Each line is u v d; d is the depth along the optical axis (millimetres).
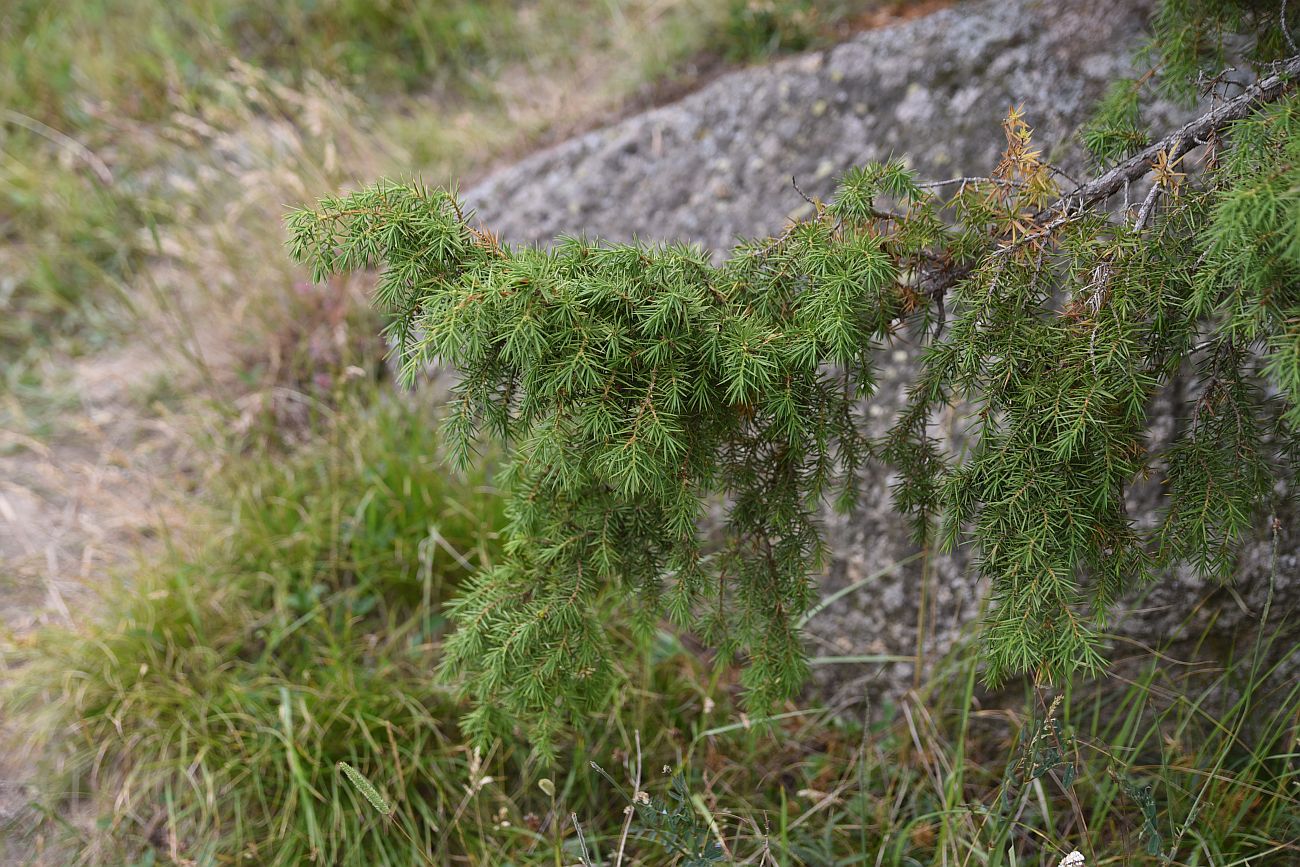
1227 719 2455
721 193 3404
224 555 3160
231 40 5004
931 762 2646
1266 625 2451
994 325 1644
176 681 2896
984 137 2990
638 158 3613
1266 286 1395
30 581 3305
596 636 2043
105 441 3736
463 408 1696
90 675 2877
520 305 1515
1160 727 2533
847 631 2875
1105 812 2371
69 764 2783
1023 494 1620
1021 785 2172
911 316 1895
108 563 3287
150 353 3998
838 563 2885
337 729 2740
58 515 3535
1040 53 2992
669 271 1634
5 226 4508
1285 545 2381
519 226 3721
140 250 4367
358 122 4473
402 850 2564
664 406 1591
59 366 4066
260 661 2928
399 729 2699
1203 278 1479
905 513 1998
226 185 4316
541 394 1591
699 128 3547
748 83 3520
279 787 2631
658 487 1671
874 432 2803
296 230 1648
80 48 4953
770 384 1629
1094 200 1707
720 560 2018
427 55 4910
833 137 3273
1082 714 2611
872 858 2471
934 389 1766
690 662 2906
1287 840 2307
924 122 3115
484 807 2645
